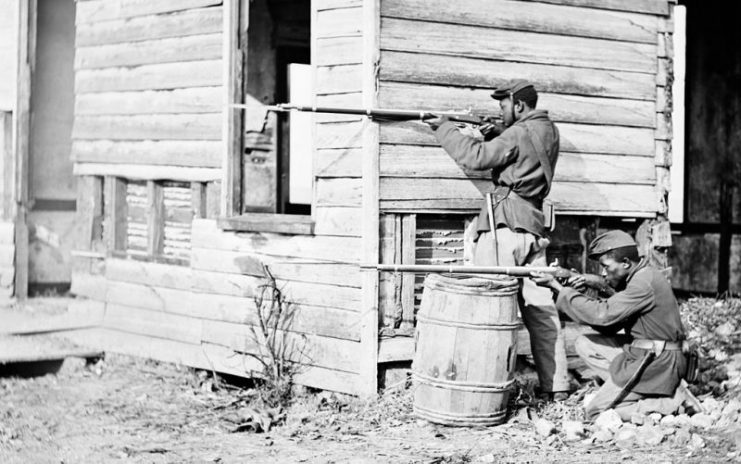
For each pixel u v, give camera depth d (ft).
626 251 25.18
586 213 30.66
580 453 23.08
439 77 28.25
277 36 39.93
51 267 42.29
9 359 31.78
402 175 27.84
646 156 31.76
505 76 29.25
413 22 27.89
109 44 36.55
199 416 27.73
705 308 37.11
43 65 42.16
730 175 43.57
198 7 33.37
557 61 30.09
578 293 25.46
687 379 25.48
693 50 44.42
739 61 43.62
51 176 42.29
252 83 39.50
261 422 26.50
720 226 43.60
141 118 35.22
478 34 28.81
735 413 25.04
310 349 28.91
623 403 25.23
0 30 40.70
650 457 22.58
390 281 27.91
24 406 28.81
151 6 34.96
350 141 27.96
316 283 28.81
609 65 30.99
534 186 27.04
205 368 32.01
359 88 27.78
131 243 36.14
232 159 32.07
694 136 44.47
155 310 34.17
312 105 26.78
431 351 25.40
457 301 25.09
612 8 30.99
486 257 27.04
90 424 26.94
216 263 31.55
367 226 27.45
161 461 23.41
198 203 33.17
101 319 36.06
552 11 29.96
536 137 26.99
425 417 25.71
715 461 22.13
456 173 28.50
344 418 26.68
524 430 25.13
